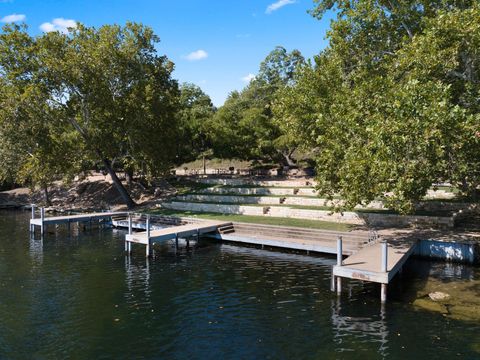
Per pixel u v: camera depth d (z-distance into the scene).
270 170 48.59
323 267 18.39
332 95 20.47
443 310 12.63
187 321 12.55
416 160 12.88
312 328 11.80
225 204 32.28
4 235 28.67
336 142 16.61
